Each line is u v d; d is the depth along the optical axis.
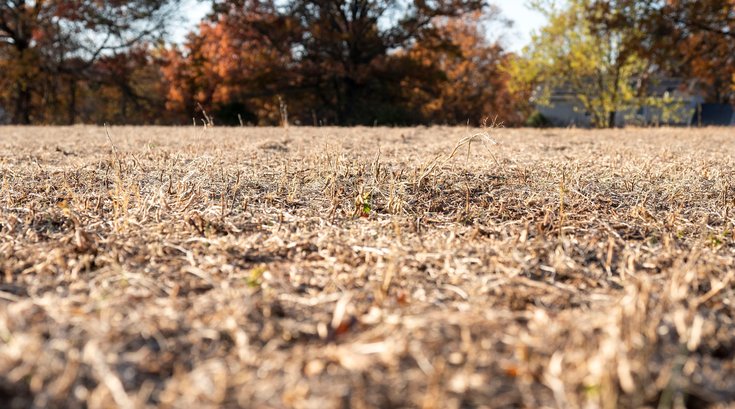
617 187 4.43
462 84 37.19
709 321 2.07
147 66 37.09
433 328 1.97
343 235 3.13
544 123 29.20
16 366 1.73
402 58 29.91
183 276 2.52
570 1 27.30
